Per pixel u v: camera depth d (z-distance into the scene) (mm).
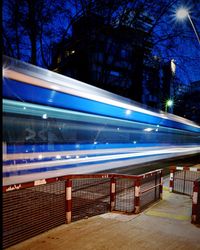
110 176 5512
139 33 18672
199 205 4973
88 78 23266
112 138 10898
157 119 15484
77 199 5684
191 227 4707
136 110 12578
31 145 7430
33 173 7219
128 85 25688
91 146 9758
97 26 16141
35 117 7363
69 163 8680
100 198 5984
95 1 15188
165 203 6504
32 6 13266
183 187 8445
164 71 23172
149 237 4152
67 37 15539
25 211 4000
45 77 7312
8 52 14117
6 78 6195
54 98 7609
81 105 8680
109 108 10227
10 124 6684
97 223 4738
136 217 5191
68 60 16547
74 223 4703
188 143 22781
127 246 3775
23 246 3691
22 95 6629
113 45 20719
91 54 21281
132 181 7004
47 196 4379
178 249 3734
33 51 13914
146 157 13672
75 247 3688
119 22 17047
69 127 8758
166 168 13922
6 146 6613
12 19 13461
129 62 22938
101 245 3779
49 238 3990
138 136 12914
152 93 30531
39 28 13938
